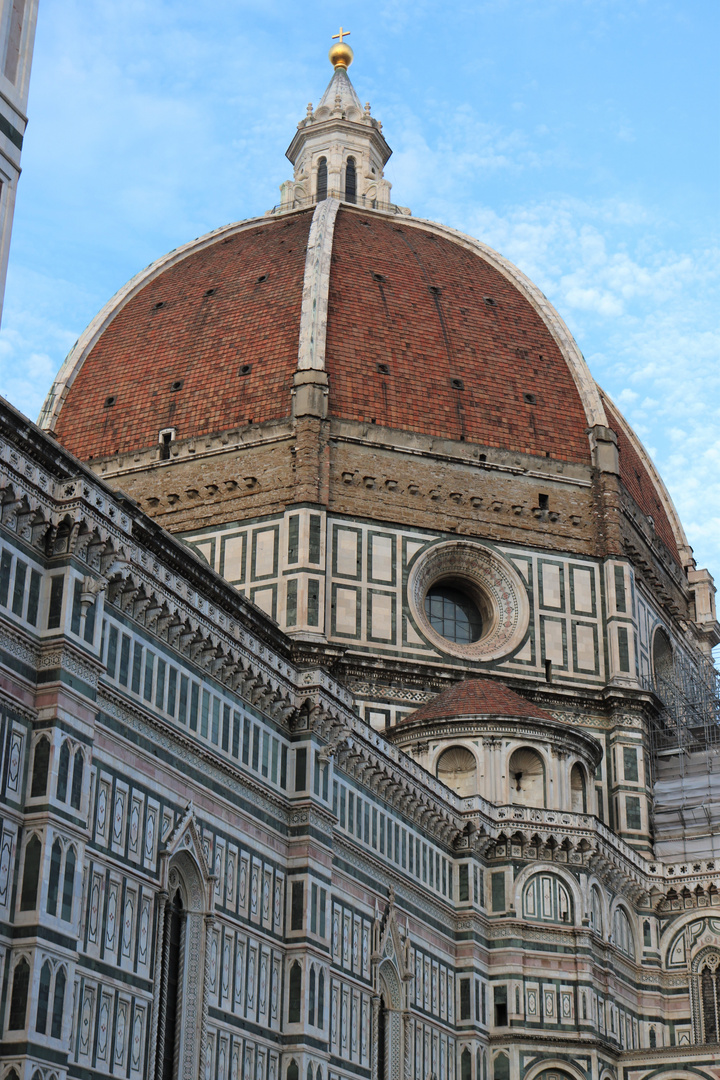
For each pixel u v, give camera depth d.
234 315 105.94
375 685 92.06
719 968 87.88
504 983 79.81
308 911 64.88
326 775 68.38
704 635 115.81
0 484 50.94
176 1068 56.47
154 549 60.16
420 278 109.94
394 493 98.12
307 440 96.38
